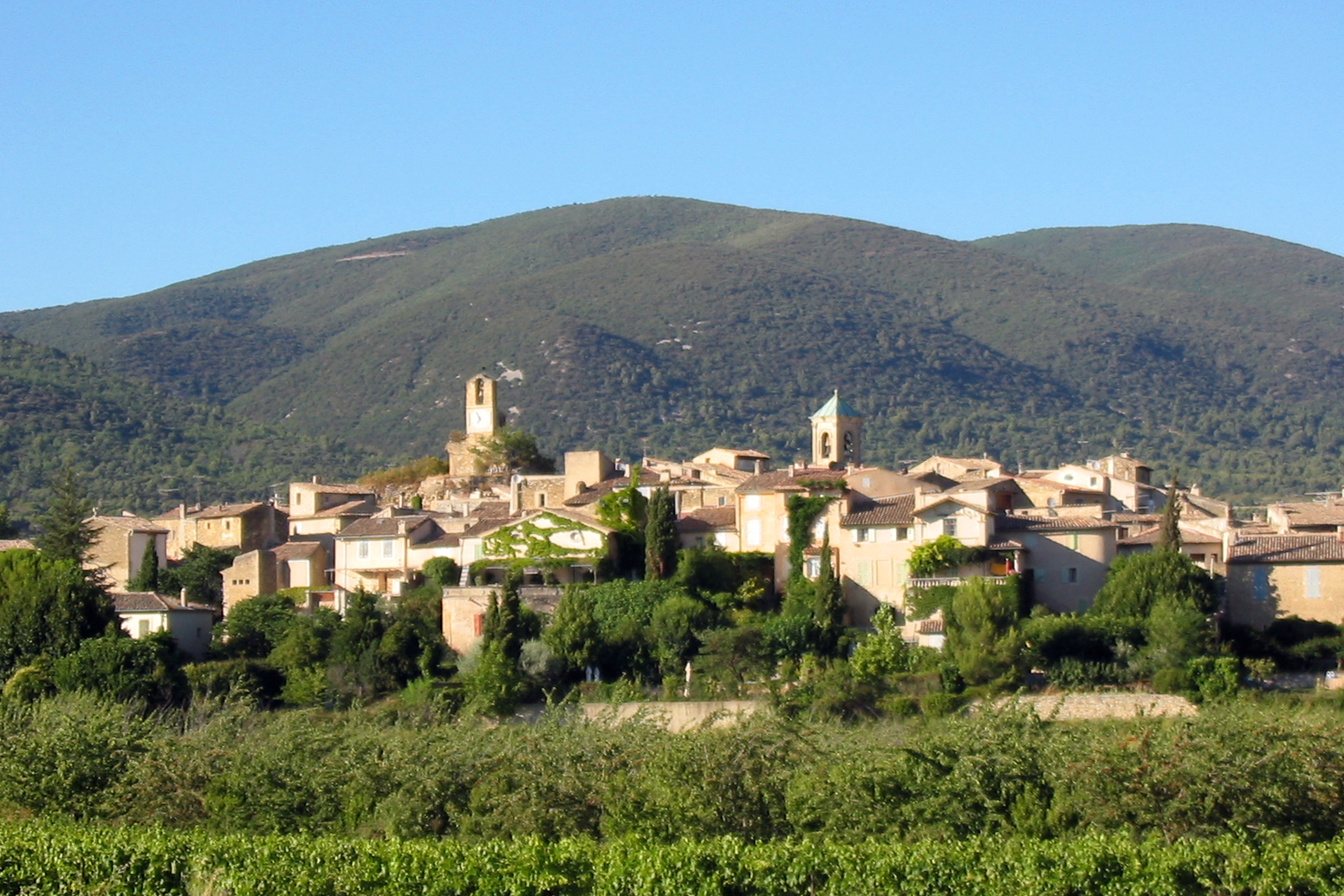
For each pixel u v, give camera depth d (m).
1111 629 160.25
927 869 94.62
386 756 114.62
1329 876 93.94
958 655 158.88
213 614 198.00
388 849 98.31
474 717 144.25
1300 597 169.00
